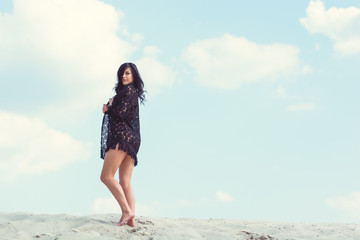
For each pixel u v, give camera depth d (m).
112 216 5.46
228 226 5.38
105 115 5.12
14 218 5.41
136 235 4.61
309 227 5.52
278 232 5.17
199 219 6.07
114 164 4.91
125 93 5.00
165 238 4.39
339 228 5.45
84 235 4.27
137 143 5.11
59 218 5.25
